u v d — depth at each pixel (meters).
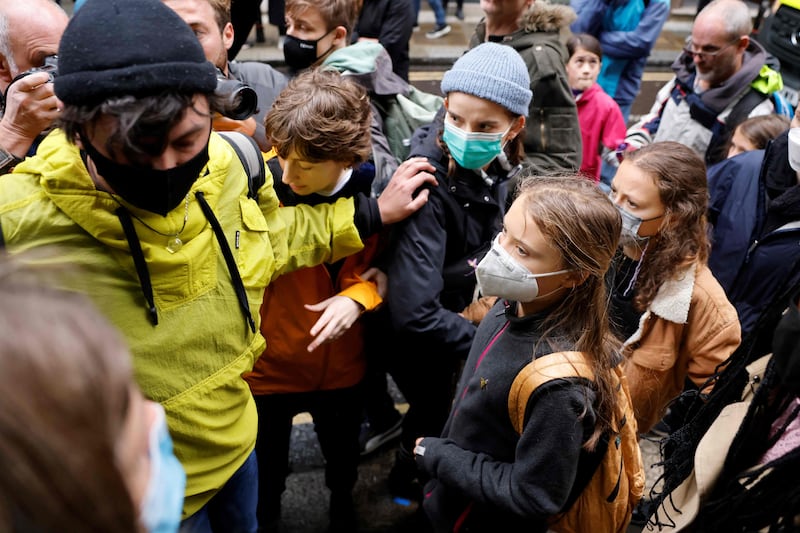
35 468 0.43
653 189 1.81
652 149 1.87
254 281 1.41
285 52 2.39
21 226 1.11
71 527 0.44
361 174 1.80
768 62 3.15
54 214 1.12
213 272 1.30
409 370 2.15
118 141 0.98
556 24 2.57
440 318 1.92
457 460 1.53
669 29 9.33
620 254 1.99
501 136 1.84
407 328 1.90
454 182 1.92
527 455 1.37
